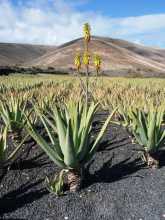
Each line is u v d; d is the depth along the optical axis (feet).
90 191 5.78
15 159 6.84
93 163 7.05
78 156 5.67
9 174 6.29
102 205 5.32
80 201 5.43
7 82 26.53
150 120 6.95
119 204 5.35
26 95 13.51
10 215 4.97
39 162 6.93
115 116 11.39
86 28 7.58
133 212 5.12
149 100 12.84
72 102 7.57
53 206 5.26
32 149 7.63
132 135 8.66
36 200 5.43
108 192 5.75
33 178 6.21
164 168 6.94
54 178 6.09
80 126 5.77
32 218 4.91
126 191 5.79
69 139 5.39
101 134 6.04
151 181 6.23
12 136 8.04
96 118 11.50
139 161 7.27
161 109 7.04
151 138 6.66
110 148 8.04
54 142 5.77
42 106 11.14
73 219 4.91
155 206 5.30
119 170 6.75
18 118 8.00
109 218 4.95
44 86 22.15
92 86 22.97
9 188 5.81
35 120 9.05
